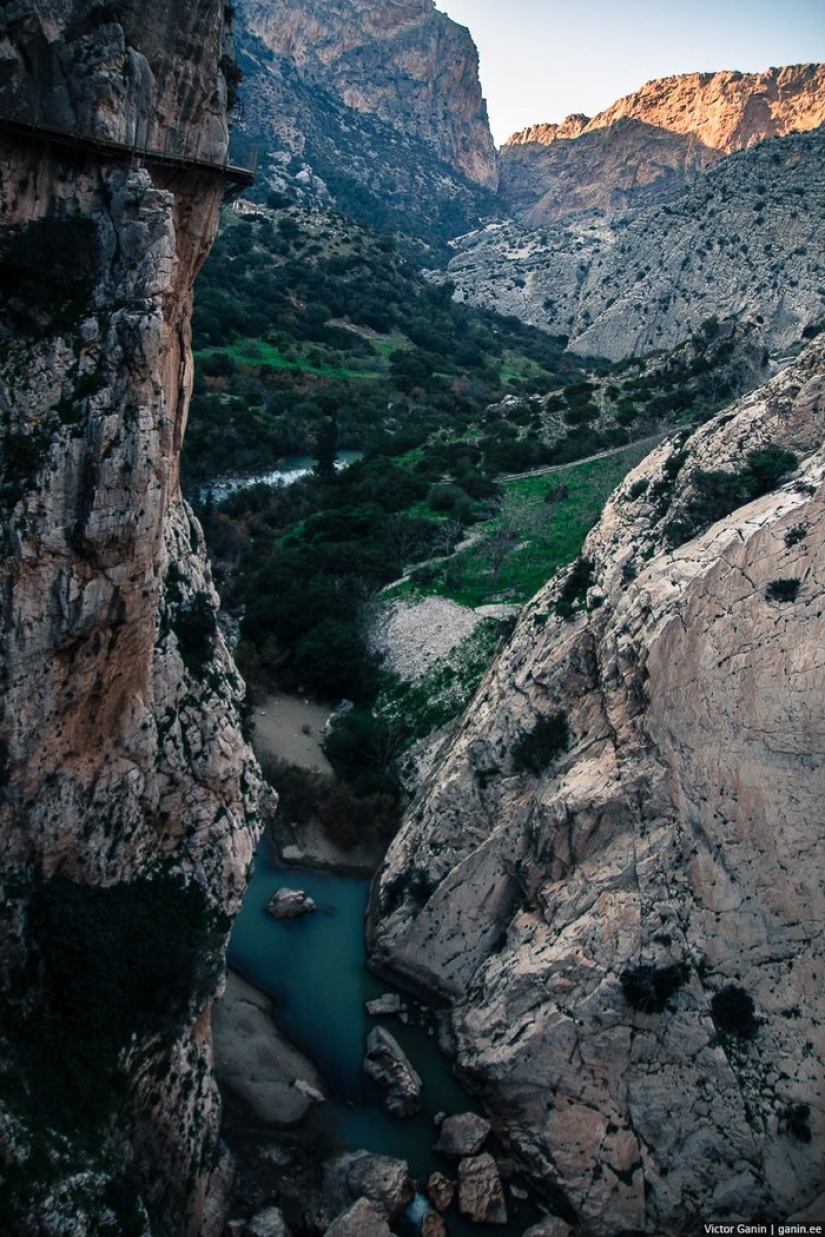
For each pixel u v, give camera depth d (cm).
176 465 3269
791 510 3388
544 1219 3105
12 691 2383
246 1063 3450
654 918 3278
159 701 2891
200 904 2894
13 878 2517
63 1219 2169
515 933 3653
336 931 4200
